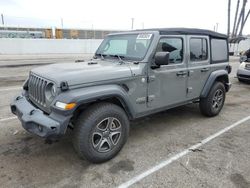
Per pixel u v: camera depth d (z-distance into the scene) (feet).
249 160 10.73
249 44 97.81
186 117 16.47
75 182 8.96
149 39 11.80
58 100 8.92
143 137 13.05
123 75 10.51
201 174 9.59
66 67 10.94
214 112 16.35
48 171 9.64
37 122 9.00
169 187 8.75
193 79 14.24
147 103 11.83
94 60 13.53
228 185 8.89
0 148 11.47
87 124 9.40
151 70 11.60
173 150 11.57
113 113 10.07
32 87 10.94
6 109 17.16
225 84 17.33
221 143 12.44
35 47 71.00
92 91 9.32
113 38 14.05
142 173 9.61
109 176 9.37
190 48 13.79
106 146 10.36
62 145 11.84
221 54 16.58
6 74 33.30
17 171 9.60
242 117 16.65
